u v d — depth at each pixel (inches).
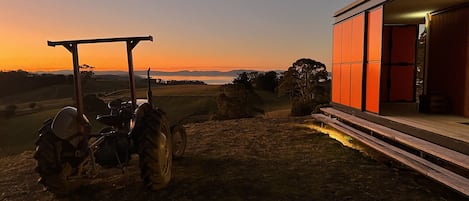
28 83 3690.9
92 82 3673.7
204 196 156.3
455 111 273.6
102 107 1401.3
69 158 165.3
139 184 176.1
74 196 162.7
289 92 2031.3
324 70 1855.3
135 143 166.6
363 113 276.8
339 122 317.1
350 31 303.4
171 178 183.9
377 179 175.0
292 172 190.5
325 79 1863.9
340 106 332.8
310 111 1331.2
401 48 355.6
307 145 264.1
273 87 2827.3
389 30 354.6
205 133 338.0
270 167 201.9
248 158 225.3
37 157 156.6
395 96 357.7
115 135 167.8
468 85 259.0
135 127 164.1
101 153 163.6
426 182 169.6
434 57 321.7
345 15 315.6
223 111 1413.6
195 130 361.7
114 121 175.6
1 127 1461.6
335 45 348.2
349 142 280.2
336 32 344.2
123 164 163.0
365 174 184.2
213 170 198.1
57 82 3860.7
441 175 151.1
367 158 220.2
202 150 253.8
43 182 157.9
